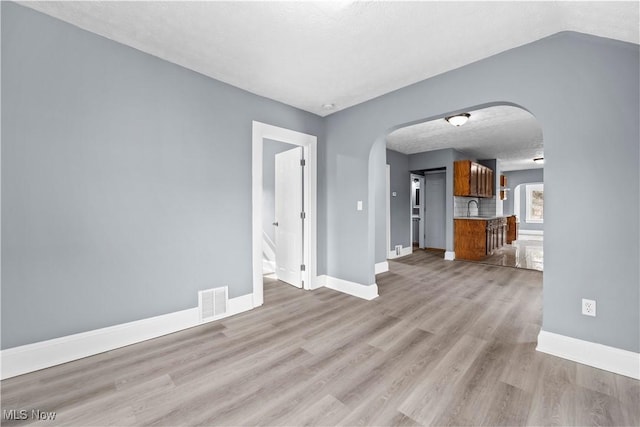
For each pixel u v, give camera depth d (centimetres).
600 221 181
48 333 183
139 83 220
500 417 139
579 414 140
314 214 367
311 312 284
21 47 173
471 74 238
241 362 191
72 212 191
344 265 356
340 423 135
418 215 814
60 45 186
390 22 185
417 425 134
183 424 135
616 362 175
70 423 135
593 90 183
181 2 168
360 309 291
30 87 176
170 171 238
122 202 212
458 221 575
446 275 434
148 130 225
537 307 294
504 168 898
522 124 408
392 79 268
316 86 285
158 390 161
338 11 175
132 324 217
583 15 165
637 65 169
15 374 171
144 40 208
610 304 178
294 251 380
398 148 579
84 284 196
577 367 182
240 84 280
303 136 353
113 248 208
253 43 210
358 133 335
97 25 191
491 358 194
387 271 463
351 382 168
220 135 271
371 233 334
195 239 254
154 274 229
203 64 242
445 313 279
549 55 199
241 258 288
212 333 237
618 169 176
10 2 170
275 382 169
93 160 199
